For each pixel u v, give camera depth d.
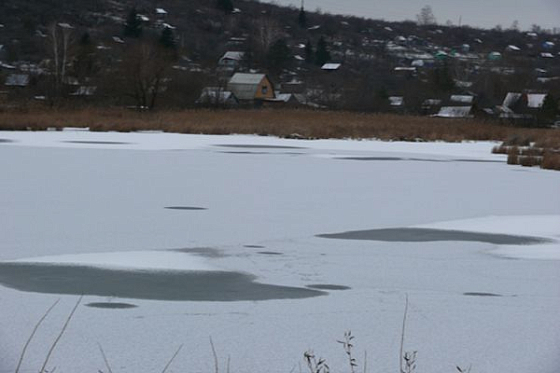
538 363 10.23
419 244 18.19
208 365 9.92
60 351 10.31
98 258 15.90
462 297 13.45
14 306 12.31
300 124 74.06
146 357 10.16
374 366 10.01
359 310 12.53
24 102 83.25
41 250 16.52
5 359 9.97
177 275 14.62
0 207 22.03
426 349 10.73
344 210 23.23
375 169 36.50
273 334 11.22
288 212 22.56
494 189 29.75
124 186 27.23
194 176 30.98
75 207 22.30
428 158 45.06
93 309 12.26
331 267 15.59
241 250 17.06
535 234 19.78
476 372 9.88
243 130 65.44
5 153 39.22
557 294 13.77
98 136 56.06
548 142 61.62
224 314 12.16
